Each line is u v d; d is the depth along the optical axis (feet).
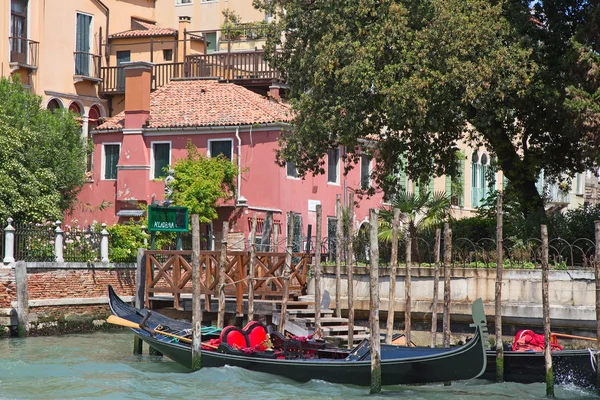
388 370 144.66
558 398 143.74
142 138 265.13
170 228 198.29
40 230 206.39
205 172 248.73
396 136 206.49
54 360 171.94
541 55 187.73
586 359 144.36
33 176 222.07
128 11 319.27
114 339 203.72
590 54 176.04
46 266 203.82
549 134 207.31
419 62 181.98
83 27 291.38
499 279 148.97
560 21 191.52
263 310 177.58
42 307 202.39
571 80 180.24
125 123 267.39
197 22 345.31
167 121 264.31
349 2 190.19
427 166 212.64
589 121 172.35
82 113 287.89
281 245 248.93
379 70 187.11
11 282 196.34
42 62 274.16
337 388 148.25
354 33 191.52
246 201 249.34
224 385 150.20
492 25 182.70
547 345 140.46
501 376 149.69
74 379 153.89
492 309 174.29
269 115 257.55
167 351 165.78
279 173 252.83
